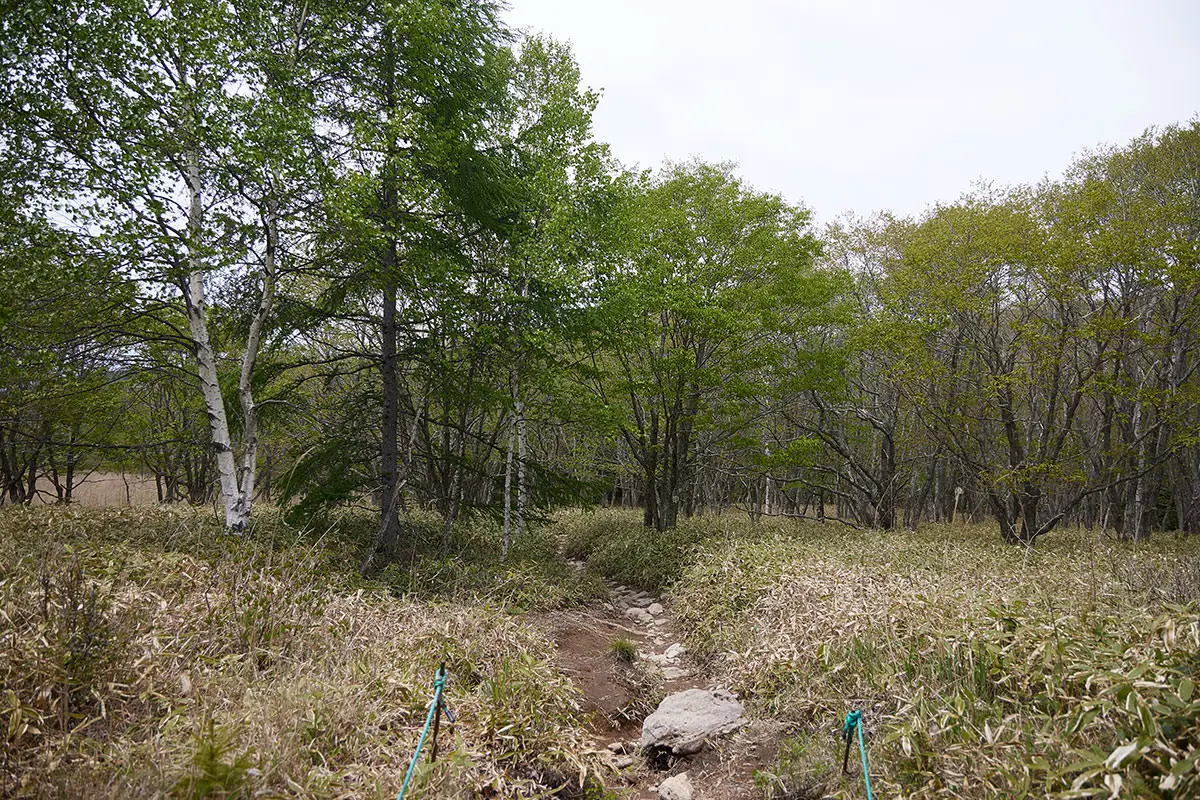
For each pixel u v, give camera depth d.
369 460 10.09
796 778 4.25
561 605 9.48
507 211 10.58
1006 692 4.23
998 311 13.50
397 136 8.29
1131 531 15.62
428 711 4.43
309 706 3.94
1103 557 8.52
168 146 7.57
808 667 5.62
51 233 7.12
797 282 12.95
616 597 10.88
